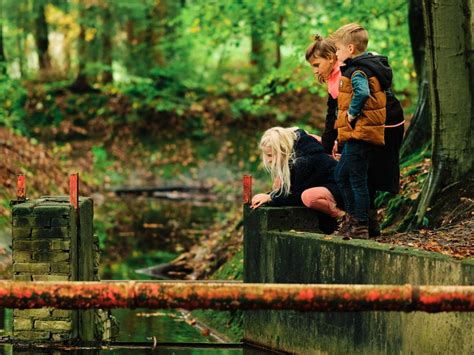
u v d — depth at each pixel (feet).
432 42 30.78
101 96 105.91
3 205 52.75
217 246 48.34
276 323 28.02
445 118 30.68
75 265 28.50
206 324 35.40
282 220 28.43
